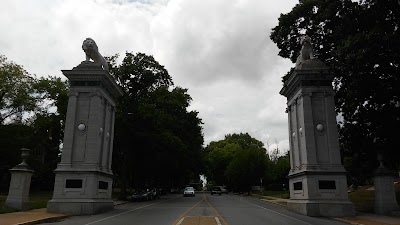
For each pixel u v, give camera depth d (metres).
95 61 26.16
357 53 20.66
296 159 26.88
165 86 46.91
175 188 106.75
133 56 43.59
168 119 46.81
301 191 24.84
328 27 26.92
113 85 27.67
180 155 51.31
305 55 26.55
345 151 28.69
